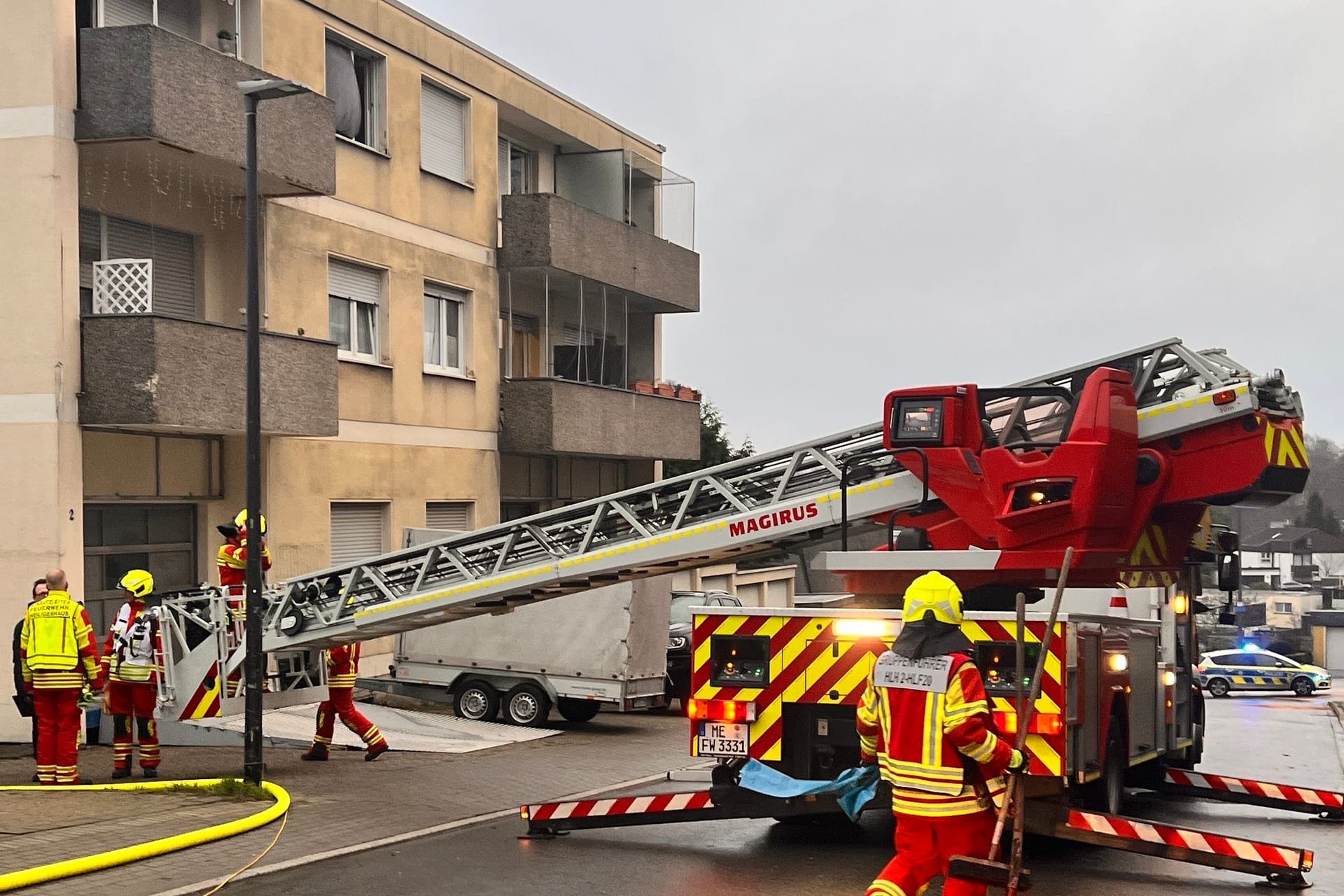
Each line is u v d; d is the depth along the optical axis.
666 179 28.98
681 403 28.42
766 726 8.93
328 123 17.61
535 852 8.72
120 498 15.88
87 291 15.71
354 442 19.94
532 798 10.98
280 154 16.64
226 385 15.58
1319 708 28.88
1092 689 8.84
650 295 27.39
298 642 12.10
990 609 9.65
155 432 16.33
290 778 11.70
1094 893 7.89
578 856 8.58
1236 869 7.98
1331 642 69.94
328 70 19.69
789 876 8.04
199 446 17.16
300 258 18.61
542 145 27.12
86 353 14.55
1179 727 11.97
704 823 9.88
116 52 14.47
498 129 25.66
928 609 6.10
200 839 8.62
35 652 11.00
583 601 16.98
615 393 25.73
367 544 20.67
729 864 8.36
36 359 14.19
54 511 14.15
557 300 27.61
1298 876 7.98
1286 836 10.25
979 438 9.40
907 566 9.28
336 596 12.55
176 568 17.08
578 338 28.48
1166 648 11.50
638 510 11.34
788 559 36.78
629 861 8.45
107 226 16.06
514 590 11.38
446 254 22.36
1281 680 37.34
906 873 5.98
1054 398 9.31
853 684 8.73
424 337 21.89
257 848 8.55
